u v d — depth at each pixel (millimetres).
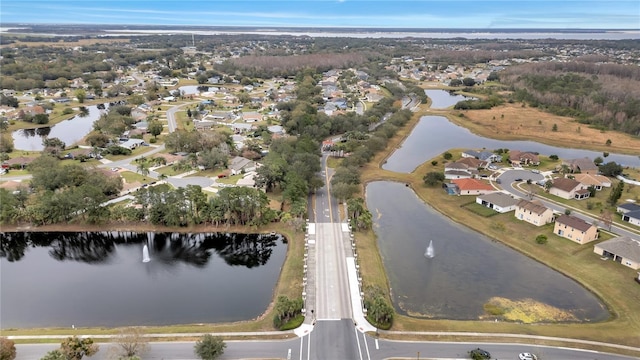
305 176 149000
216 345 73250
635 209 132125
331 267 103938
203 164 171750
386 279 102000
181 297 97125
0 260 117312
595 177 159625
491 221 131750
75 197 125875
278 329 82438
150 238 126812
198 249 123625
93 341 78250
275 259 116000
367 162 187000
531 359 74625
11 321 87438
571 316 89688
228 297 97125
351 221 125188
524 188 155750
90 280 105375
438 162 188750
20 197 130500
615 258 107938
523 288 99438
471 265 109125
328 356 75688
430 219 136250
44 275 107875
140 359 71188
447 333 82062
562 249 113938
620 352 78000
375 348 77750
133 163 180875
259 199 125750
